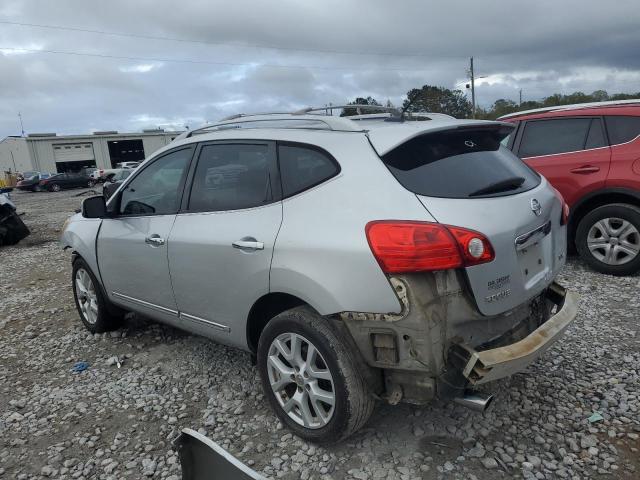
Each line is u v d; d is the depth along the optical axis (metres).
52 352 4.82
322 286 2.78
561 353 4.02
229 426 3.36
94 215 4.46
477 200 2.73
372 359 2.72
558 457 2.87
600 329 4.42
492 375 2.55
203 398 3.76
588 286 5.47
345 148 2.98
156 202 4.10
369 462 2.90
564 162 6.05
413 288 2.53
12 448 3.32
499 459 2.86
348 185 2.86
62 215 19.03
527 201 2.98
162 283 3.97
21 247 11.53
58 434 3.44
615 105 5.97
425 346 2.54
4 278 8.27
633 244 5.65
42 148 68.69
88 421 3.57
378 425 3.22
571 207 6.04
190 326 3.89
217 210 3.53
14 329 5.59
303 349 3.04
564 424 3.14
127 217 4.35
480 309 2.63
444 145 2.99
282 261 2.98
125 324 5.34
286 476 2.84
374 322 2.66
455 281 2.57
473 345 2.70
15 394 4.05
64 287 7.32
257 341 3.46
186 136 4.12
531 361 2.72
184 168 3.91
